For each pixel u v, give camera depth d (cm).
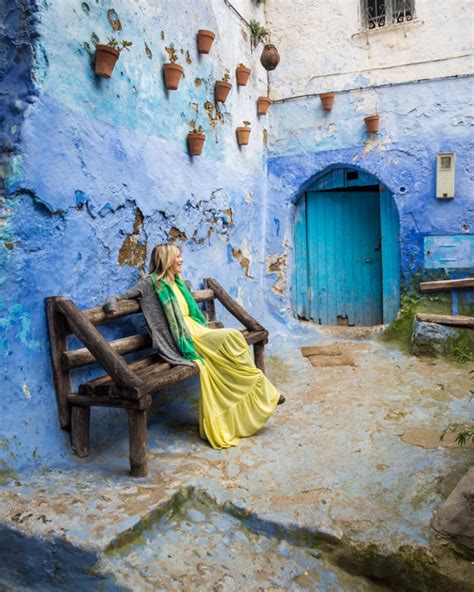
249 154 649
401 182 642
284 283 701
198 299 486
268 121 707
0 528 263
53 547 251
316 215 719
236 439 380
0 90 325
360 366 555
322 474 324
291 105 696
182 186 492
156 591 235
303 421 413
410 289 639
